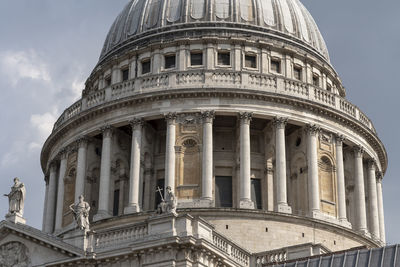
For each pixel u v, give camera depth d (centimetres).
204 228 6197
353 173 8769
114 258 6125
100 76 9419
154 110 8331
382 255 5825
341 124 8669
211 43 8781
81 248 6272
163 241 5950
